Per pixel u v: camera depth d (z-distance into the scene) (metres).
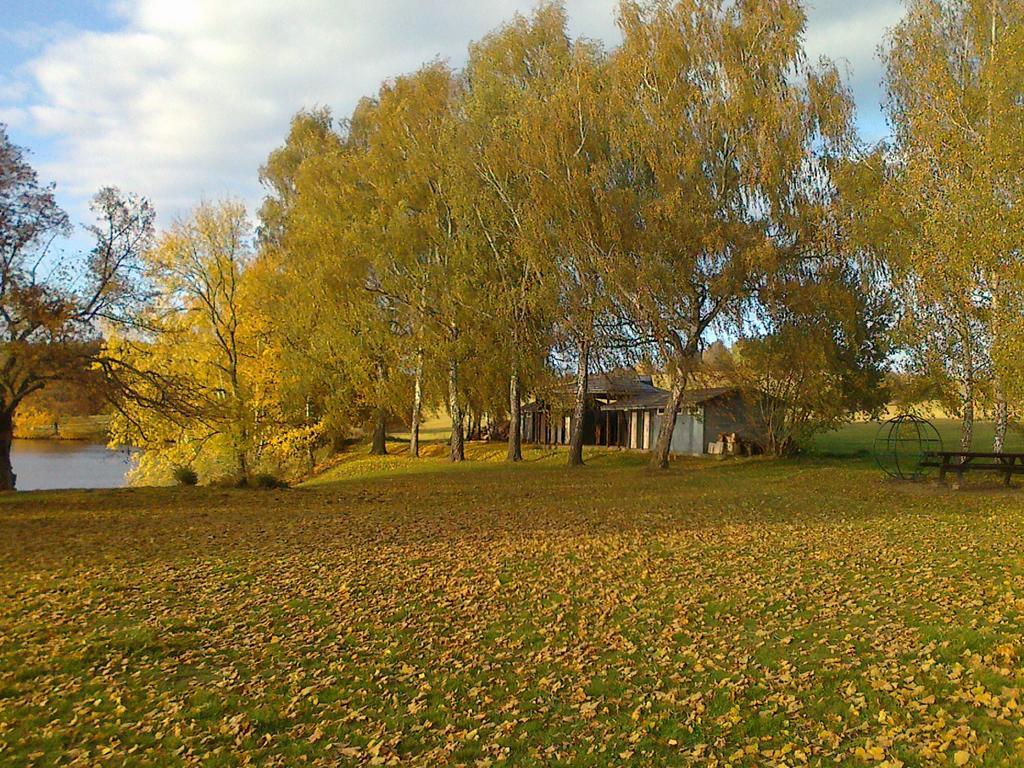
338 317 35.31
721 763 5.24
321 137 45.16
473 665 7.64
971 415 23.81
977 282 19.75
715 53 26.88
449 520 18.56
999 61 18.95
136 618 9.67
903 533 14.14
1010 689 5.84
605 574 11.48
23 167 21.00
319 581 11.58
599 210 26.75
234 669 7.77
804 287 25.98
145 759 5.79
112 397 23.39
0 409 22.86
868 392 32.41
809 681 6.58
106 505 21.91
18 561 13.44
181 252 27.88
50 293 21.72
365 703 6.78
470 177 32.59
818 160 26.42
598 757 5.48
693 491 24.48
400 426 73.94
